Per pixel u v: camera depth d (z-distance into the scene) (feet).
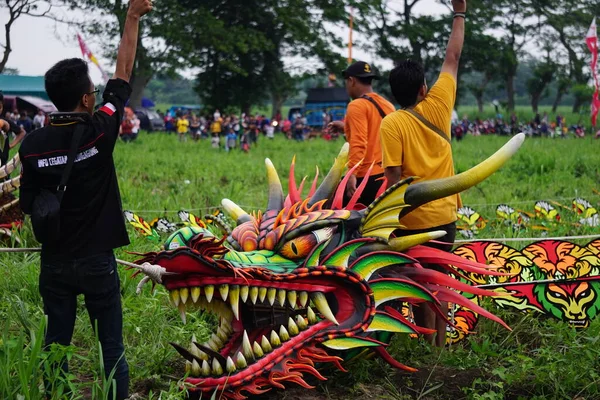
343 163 19.08
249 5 156.25
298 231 16.31
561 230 31.94
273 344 15.61
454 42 20.01
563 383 17.26
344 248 16.55
